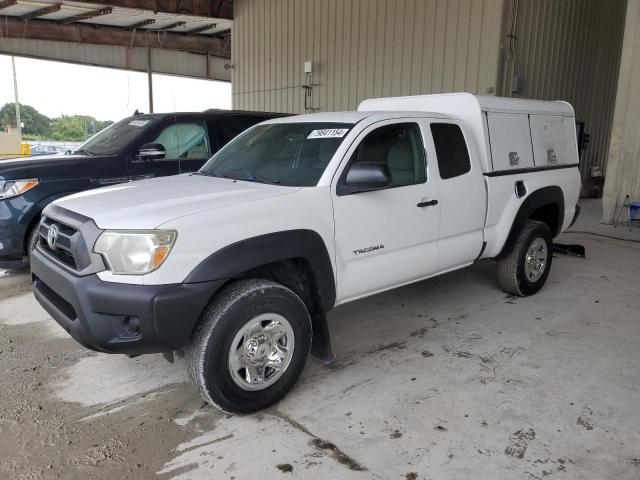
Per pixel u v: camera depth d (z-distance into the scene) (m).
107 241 2.80
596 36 11.85
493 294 5.33
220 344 2.92
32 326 4.46
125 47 19.06
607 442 2.88
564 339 4.25
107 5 13.10
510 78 9.90
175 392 3.42
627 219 9.50
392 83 11.44
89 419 3.11
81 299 2.81
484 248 4.64
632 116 9.24
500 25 9.41
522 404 3.26
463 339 4.23
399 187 3.82
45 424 3.05
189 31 18.55
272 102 14.90
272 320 3.14
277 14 14.23
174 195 3.28
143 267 2.75
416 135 4.08
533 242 5.13
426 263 4.09
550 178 5.24
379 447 2.84
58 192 5.41
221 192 3.31
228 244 2.93
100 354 3.95
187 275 2.80
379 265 3.74
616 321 4.64
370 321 4.61
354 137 3.65
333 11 12.60
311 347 3.51
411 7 10.83
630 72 9.09
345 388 3.45
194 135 6.47
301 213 3.24
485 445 2.85
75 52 18.00
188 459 2.74
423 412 3.17
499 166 4.70
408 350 4.03
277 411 3.19
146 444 2.87
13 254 5.30
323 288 3.39
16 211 5.21
